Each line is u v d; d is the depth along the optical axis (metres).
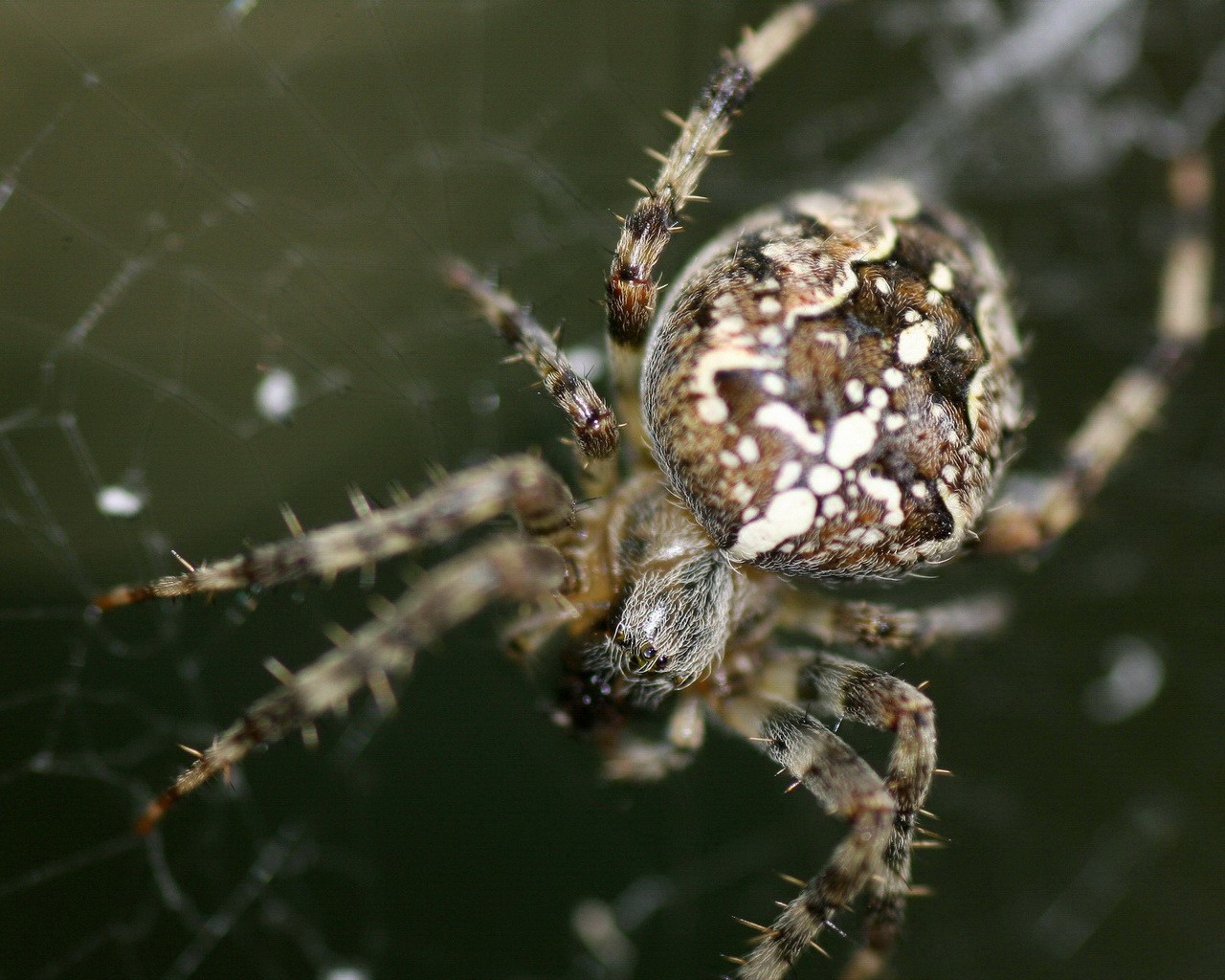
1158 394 0.07
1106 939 0.07
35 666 0.07
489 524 0.06
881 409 0.06
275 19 0.07
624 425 0.06
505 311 0.06
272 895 0.07
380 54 0.07
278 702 0.06
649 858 0.07
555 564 0.06
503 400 0.07
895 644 0.06
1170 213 0.07
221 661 0.07
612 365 0.06
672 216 0.06
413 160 0.07
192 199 0.07
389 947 0.07
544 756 0.07
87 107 0.07
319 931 0.07
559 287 0.07
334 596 0.07
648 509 0.06
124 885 0.07
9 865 0.07
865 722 0.06
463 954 0.07
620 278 0.06
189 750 0.06
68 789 0.07
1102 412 0.07
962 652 0.07
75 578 0.07
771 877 0.07
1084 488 0.07
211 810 0.07
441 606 0.06
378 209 0.07
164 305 0.07
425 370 0.07
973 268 0.06
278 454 0.07
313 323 0.07
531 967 0.07
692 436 0.06
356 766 0.07
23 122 0.07
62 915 0.07
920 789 0.06
